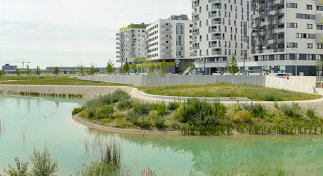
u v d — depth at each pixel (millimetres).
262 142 22359
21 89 71875
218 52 95938
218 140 23109
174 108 30297
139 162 17750
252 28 84938
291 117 27484
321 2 75500
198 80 61562
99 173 14258
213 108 27891
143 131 25906
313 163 17453
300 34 75188
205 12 99562
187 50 121625
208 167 16875
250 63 84312
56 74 143125
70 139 23547
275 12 76625
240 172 16062
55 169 15617
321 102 30969
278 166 17016
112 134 25391
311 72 75750
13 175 13812
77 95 61531
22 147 21203
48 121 32219
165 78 65062
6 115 36781
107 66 105312
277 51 76375
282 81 45281
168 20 119750
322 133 24703
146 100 36406
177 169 16578
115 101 38906
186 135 24688
